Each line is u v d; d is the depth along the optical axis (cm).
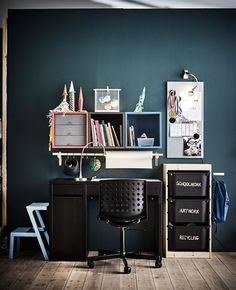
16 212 461
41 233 454
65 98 445
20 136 463
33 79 464
